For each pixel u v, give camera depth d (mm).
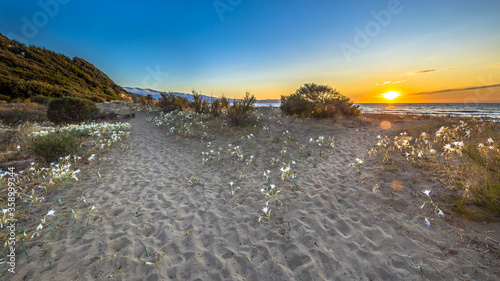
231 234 2812
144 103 22344
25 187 4148
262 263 2301
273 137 8453
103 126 10305
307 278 2082
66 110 13398
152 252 2498
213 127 10531
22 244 2395
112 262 2334
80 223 3057
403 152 5387
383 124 10875
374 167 4566
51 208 3449
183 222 3119
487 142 3850
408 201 3129
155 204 3654
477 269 1923
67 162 5379
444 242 2307
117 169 5383
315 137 8359
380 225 2734
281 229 2844
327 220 2961
